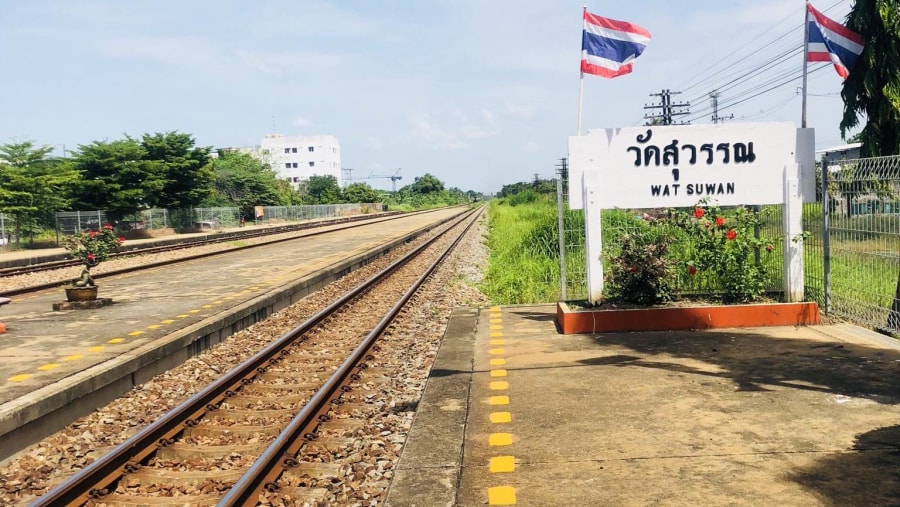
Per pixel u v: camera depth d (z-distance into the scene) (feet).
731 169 29.45
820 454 14.74
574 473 14.61
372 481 16.21
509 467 15.19
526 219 140.77
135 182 143.64
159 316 38.01
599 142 29.78
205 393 22.59
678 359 23.38
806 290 30.73
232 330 36.83
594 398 19.74
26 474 18.04
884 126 39.27
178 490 16.57
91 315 39.55
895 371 20.48
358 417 21.33
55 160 131.54
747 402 18.47
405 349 30.99
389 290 51.85
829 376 20.35
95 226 130.52
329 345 32.58
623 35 30.55
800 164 29.14
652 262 29.07
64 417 21.72
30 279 67.92
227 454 18.75
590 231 29.91
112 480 16.83
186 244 111.14
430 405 20.18
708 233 29.50
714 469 14.32
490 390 21.35
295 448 18.24
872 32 37.47
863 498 12.62
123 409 23.57
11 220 111.65
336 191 370.53
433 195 581.53
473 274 63.52
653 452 15.46
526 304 39.58
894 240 24.26
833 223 28.60
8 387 22.63
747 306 28.02
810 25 30.78
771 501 12.73
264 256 81.71
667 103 154.30
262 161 342.85
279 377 26.71
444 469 15.31
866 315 26.73
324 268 62.08
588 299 30.27
